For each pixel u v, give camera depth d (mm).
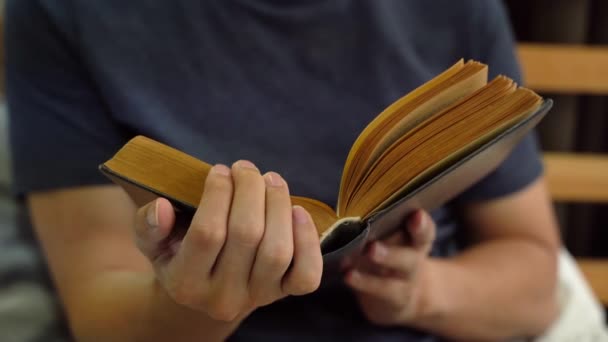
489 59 1092
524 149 1121
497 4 1130
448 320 1048
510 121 728
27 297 1104
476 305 1051
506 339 1146
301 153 1013
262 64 1033
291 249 691
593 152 1881
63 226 996
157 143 725
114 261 969
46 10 1016
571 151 1898
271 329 1026
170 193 716
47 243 1008
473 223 1176
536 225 1151
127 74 1010
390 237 878
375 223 725
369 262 900
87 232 986
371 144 734
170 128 1001
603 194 1772
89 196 997
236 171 702
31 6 1022
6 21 1056
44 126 1010
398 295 932
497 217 1141
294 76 1036
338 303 1049
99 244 978
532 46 1700
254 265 702
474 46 1089
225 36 1030
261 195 693
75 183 996
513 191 1114
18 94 1033
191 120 1013
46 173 1000
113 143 1017
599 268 1883
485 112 727
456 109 726
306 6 1035
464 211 1168
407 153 729
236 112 1019
